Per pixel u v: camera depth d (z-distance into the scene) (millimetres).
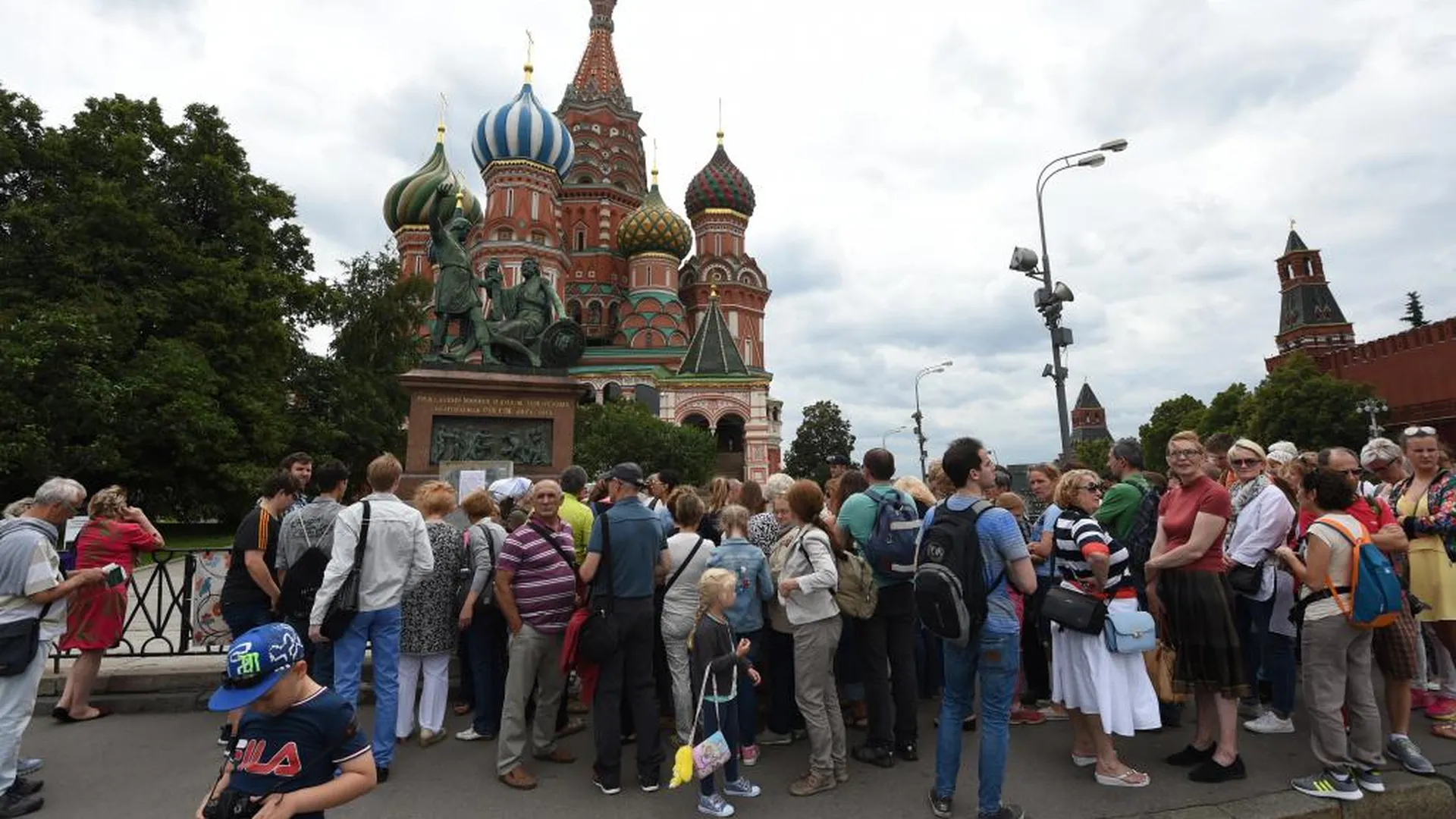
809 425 75125
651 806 5043
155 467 24062
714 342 51812
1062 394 14898
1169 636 5805
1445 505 6051
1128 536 6527
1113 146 15062
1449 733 6035
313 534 5961
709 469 43062
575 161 67375
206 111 27078
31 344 19812
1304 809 4852
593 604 5254
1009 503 7125
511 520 7109
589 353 57719
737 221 70188
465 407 12820
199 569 7953
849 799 5125
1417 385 44500
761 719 6969
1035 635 7238
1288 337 73250
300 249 30516
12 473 21391
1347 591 5035
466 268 13320
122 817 4875
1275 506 5785
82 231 22562
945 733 4824
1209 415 56438
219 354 25250
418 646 6184
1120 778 5250
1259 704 6805
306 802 2695
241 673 2656
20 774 5430
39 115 23578
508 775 5391
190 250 25000
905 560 5695
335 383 34031
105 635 6898
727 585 5145
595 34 73500
